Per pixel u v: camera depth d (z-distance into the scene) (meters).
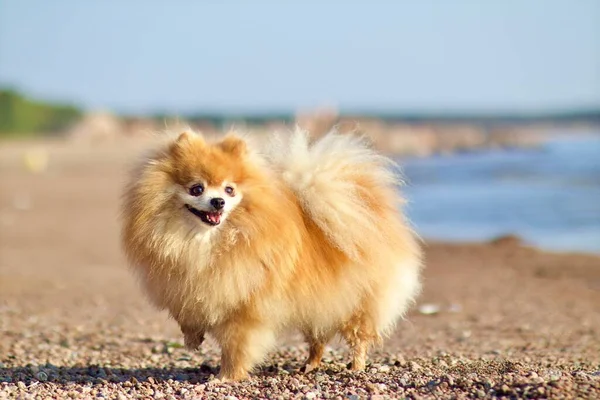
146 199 8.14
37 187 42.34
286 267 8.16
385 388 7.85
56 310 14.20
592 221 28.11
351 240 8.46
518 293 16.34
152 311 14.33
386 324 9.06
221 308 8.21
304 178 8.59
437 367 9.10
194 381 8.72
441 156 72.19
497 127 134.75
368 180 9.06
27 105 128.50
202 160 8.12
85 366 9.74
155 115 123.50
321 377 8.60
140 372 9.37
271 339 8.50
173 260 8.09
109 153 70.56
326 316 8.61
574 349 11.14
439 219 29.78
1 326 12.52
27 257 21.23
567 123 151.88
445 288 16.94
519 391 7.15
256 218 8.09
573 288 16.84
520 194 36.78
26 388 8.12
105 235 25.92
